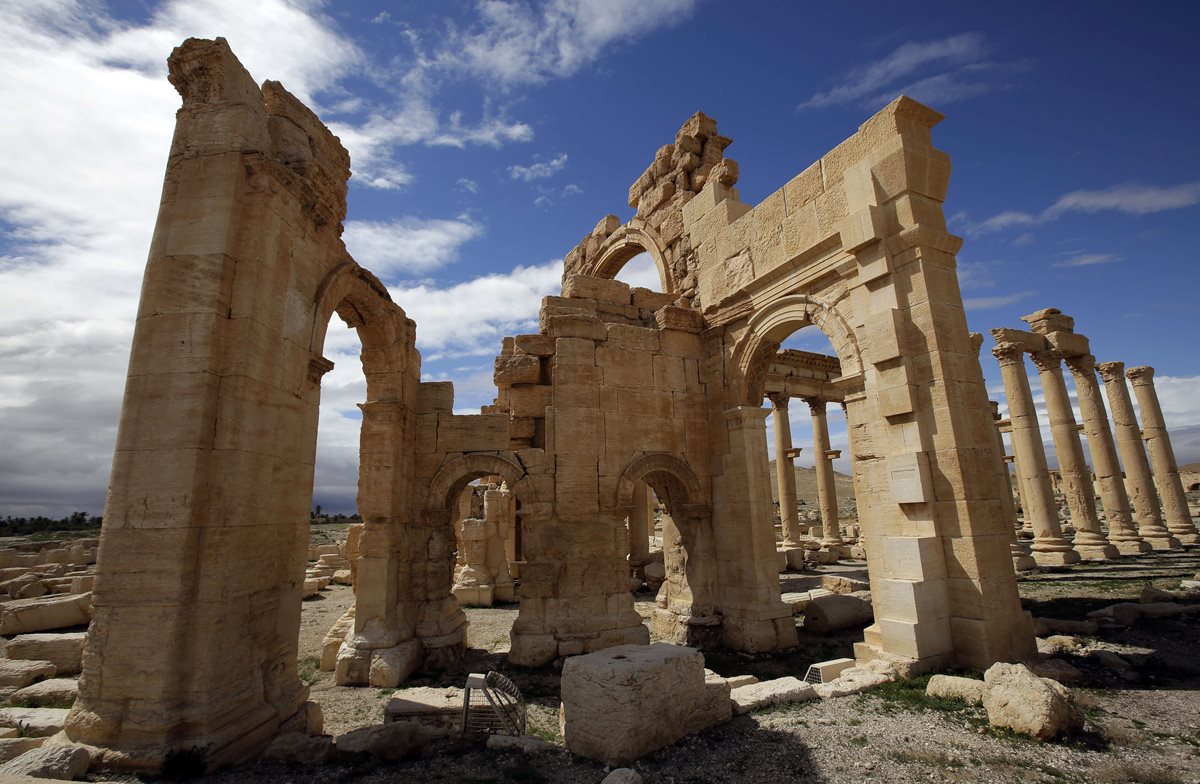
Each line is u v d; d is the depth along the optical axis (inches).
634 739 262.4
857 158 482.6
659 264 767.1
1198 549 1060.5
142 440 275.7
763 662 488.4
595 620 513.7
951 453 403.5
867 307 463.2
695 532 599.5
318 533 2377.0
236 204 307.1
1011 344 1012.5
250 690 286.4
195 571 269.0
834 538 1200.8
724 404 605.9
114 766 237.3
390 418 501.0
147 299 292.4
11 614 636.1
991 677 308.3
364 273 452.1
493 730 308.8
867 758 258.4
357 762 265.6
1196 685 335.6
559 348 562.3
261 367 307.6
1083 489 1008.2
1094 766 243.0
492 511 886.4
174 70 325.7
